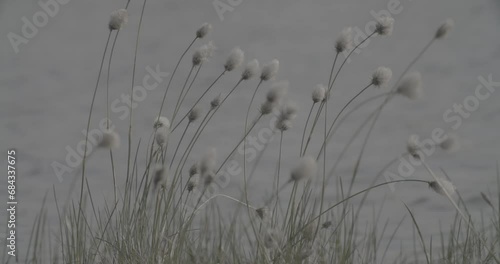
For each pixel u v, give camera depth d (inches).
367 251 309.6
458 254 312.8
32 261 297.4
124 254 272.1
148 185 272.4
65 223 282.8
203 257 279.4
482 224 353.1
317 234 281.3
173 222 278.7
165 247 277.4
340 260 270.1
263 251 250.8
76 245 281.7
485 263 295.0
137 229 276.4
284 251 252.2
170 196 269.6
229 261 281.7
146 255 269.3
